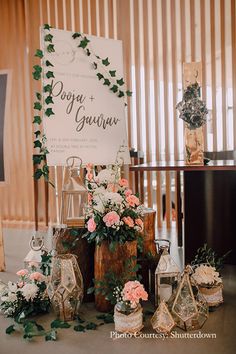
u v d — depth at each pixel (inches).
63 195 88.6
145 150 195.5
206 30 184.2
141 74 193.8
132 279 80.0
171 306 75.5
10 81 116.3
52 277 79.9
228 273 106.4
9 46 209.2
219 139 186.2
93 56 99.0
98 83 99.8
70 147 95.5
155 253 91.0
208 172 112.1
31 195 211.0
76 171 91.7
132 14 192.2
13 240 163.3
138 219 80.9
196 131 100.9
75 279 79.0
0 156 117.6
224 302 86.6
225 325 75.0
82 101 97.5
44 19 203.6
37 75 93.2
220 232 112.0
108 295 78.0
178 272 83.7
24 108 208.8
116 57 102.5
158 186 191.8
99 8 195.8
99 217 78.1
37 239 100.2
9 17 208.1
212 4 181.5
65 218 87.9
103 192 81.0
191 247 113.0
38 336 72.1
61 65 94.7
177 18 187.3
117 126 102.2
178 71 189.5
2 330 75.5
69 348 67.6
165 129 191.9
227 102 184.2
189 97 102.2
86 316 79.7
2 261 117.9
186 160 102.1
